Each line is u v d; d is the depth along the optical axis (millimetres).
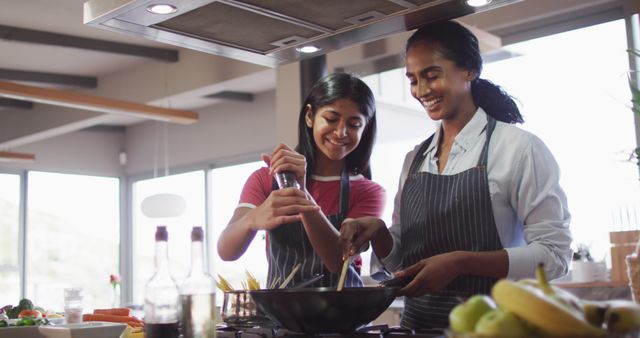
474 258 1705
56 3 5789
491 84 2016
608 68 4242
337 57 5371
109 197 9930
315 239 2086
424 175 2008
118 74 7730
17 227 9125
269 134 8031
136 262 9898
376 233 1928
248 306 1787
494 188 1868
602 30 4273
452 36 1908
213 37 2174
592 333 880
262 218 1967
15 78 7449
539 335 898
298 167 2012
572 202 4352
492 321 901
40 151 9305
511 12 4512
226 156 8492
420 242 1991
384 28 2109
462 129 1986
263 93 8125
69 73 7797
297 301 1520
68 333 1846
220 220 8609
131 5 1869
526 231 1837
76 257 9562
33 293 9180
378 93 5398
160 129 9461
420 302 1935
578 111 4359
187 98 7250
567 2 4281
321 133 2189
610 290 4016
